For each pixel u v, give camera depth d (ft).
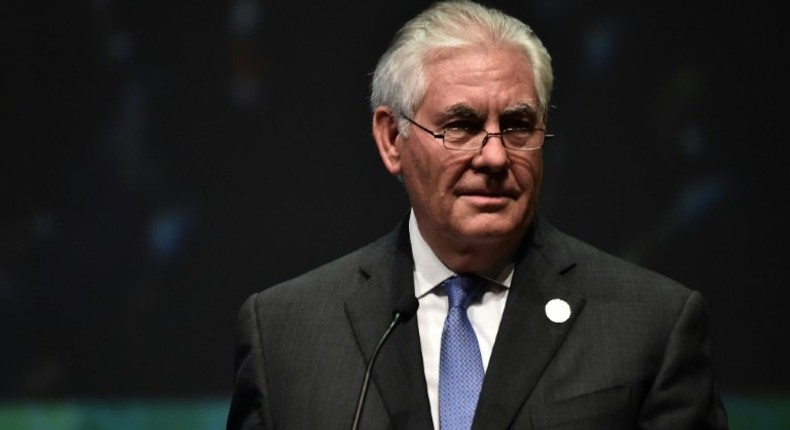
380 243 30.76
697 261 50.52
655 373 27.07
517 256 28.91
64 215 52.29
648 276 28.58
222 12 52.13
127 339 51.88
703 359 27.50
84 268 52.08
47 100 52.39
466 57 27.53
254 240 51.93
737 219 50.37
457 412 27.02
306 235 51.98
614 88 50.96
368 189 51.90
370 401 27.32
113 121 52.24
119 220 52.06
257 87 52.03
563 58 51.08
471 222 27.22
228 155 52.03
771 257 50.26
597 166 50.93
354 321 28.78
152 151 52.06
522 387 26.76
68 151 52.31
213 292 51.85
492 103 27.14
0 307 52.01
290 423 27.66
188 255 51.98
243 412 29.12
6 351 51.93
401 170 29.53
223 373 51.75
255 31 52.08
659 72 50.80
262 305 29.89
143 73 52.21
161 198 52.01
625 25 50.98
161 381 51.78
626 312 27.73
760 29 50.49
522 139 27.53
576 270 28.76
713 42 50.70
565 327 27.55
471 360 27.61
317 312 29.27
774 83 50.34
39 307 52.08
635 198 50.80
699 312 27.86
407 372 27.48
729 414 50.14
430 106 27.81
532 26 51.06
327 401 27.61
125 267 51.98
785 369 50.11
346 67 51.98
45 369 51.85
